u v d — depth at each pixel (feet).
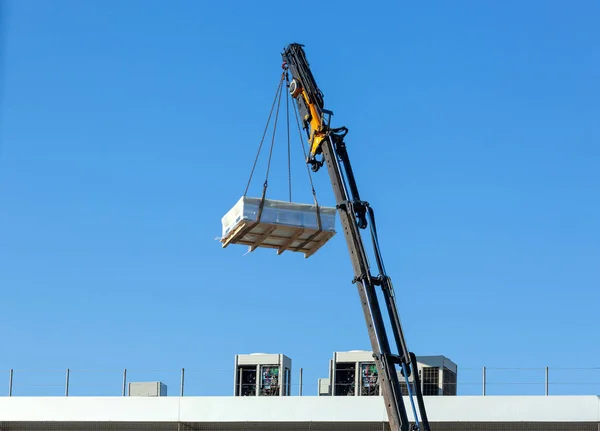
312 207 133.80
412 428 112.47
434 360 162.81
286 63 139.13
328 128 128.88
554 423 152.56
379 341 115.75
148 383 176.96
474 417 153.07
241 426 161.68
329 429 159.22
